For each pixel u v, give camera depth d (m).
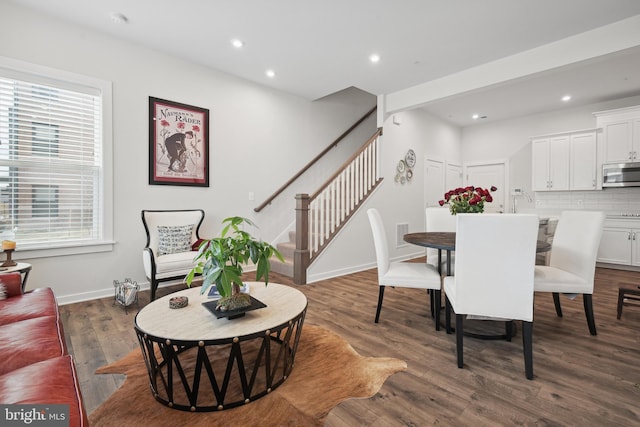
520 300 1.75
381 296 2.58
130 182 3.30
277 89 4.60
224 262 1.65
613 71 3.99
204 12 2.75
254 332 1.50
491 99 5.12
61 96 2.93
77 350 2.04
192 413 1.44
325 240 4.11
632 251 4.45
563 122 5.62
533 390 1.63
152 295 2.95
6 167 2.70
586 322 2.56
